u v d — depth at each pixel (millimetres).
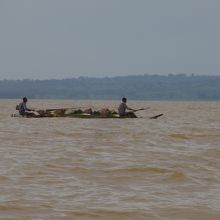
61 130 108688
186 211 42812
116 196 47344
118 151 76375
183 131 111188
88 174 57312
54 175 56281
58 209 42719
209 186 52375
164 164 64500
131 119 145625
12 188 49469
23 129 111375
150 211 42688
